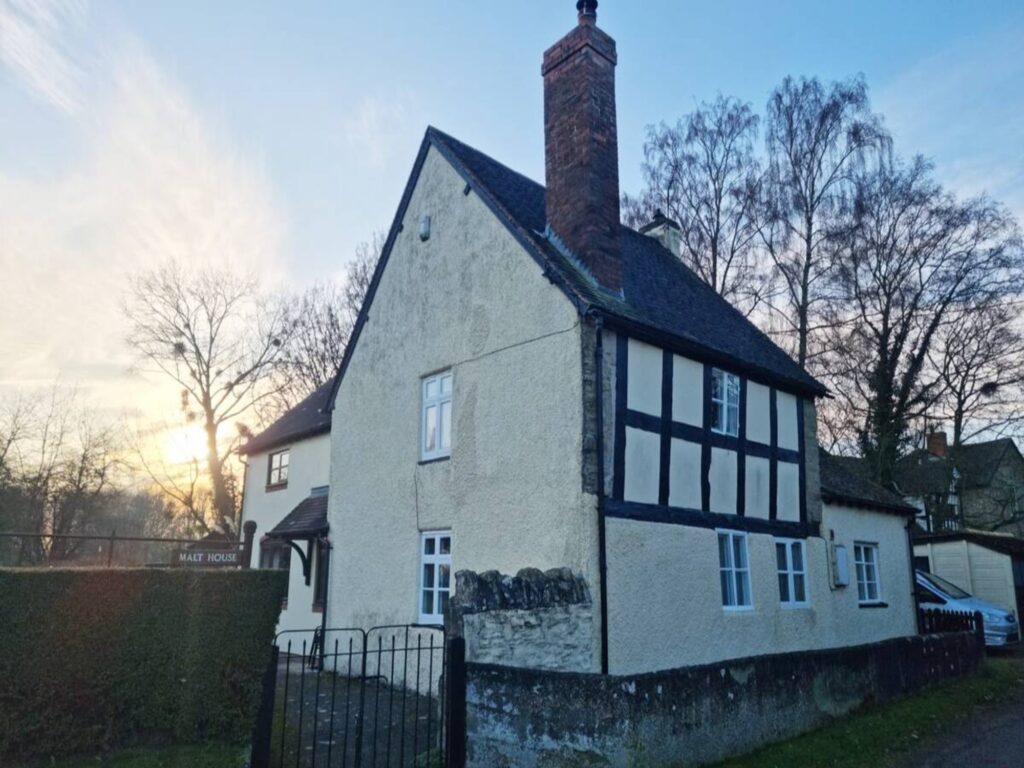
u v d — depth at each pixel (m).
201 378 34.66
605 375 9.95
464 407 11.54
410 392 12.87
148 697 6.05
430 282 12.86
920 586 17.77
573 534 9.34
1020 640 19.31
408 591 12.00
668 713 6.64
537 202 13.45
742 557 11.61
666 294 13.28
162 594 6.23
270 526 20.31
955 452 28.70
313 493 18.36
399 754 7.16
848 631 13.51
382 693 11.12
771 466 12.68
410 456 12.53
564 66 11.98
